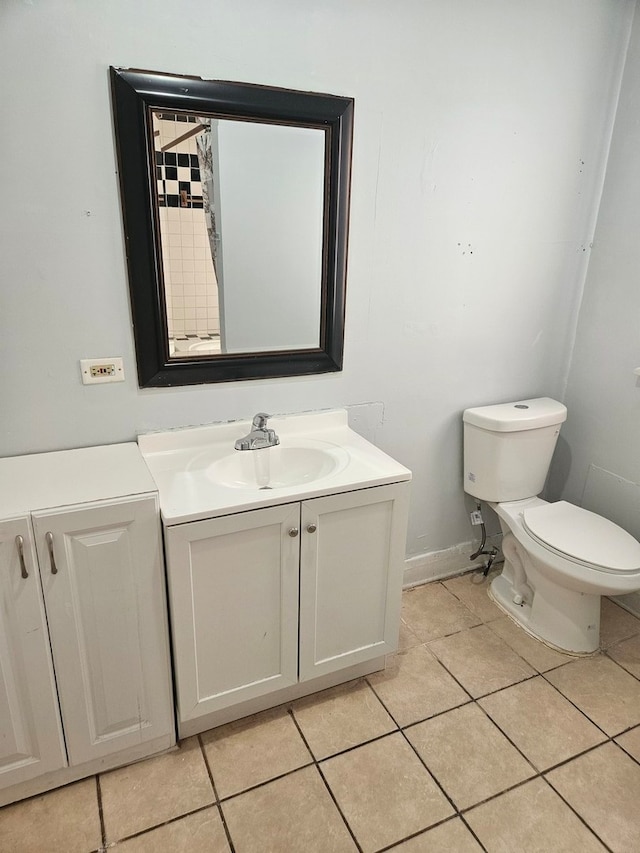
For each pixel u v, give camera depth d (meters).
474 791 1.55
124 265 1.58
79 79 1.39
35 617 1.35
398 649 2.09
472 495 2.39
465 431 2.32
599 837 1.43
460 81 1.87
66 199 1.47
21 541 1.28
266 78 1.59
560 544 1.97
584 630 2.07
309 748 1.67
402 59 1.75
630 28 2.08
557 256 2.30
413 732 1.74
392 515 1.73
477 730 1.75
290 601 1.65
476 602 2.38
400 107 1.80
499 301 2.24
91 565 1.38
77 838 1.41
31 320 1.53
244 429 1.89
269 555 1.57
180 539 1.41
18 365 1.55
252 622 1.62
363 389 2.09
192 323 1.71
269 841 1.41
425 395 2.23
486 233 2.11
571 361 2.52
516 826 1.46
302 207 1.74
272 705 1.82
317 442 1.92
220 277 1.70
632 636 2.20
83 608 1.40
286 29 1.57
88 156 1.46
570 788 1.56
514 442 2.21
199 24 1.47
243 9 1.51
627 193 2.18
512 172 2.07
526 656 2.07
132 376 1.70
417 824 1.46
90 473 1.50
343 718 1.78
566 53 2.01
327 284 1.86
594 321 2.38
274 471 1.89
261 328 1.82
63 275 1.52
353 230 1.86
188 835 1.42
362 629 1.84
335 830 1.44
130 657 1.50
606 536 2.02
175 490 1.53
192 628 1.53
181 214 1.59
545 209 2.20
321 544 1.64
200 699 1.63
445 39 1.80
